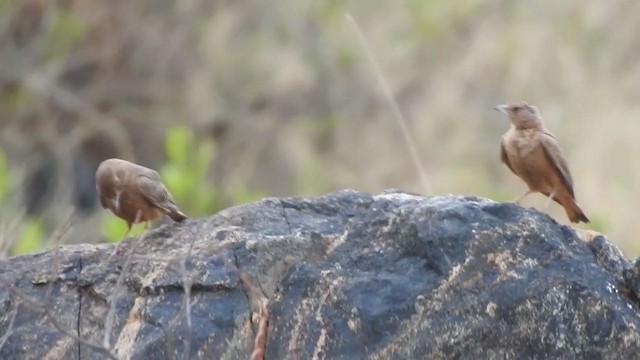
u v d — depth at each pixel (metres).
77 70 39.81
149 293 11.94
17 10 37.81
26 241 20.11
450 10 39.34
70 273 12.34
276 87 39.97
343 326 11.37
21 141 37.19
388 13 39.53
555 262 11.32
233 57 40.28
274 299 11.73
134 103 39.84
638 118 37.16
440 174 36.00
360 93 39.28
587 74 38.78
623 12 39.69
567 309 11.16
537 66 39.03
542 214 11.66
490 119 37.94
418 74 39.09
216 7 40.97
